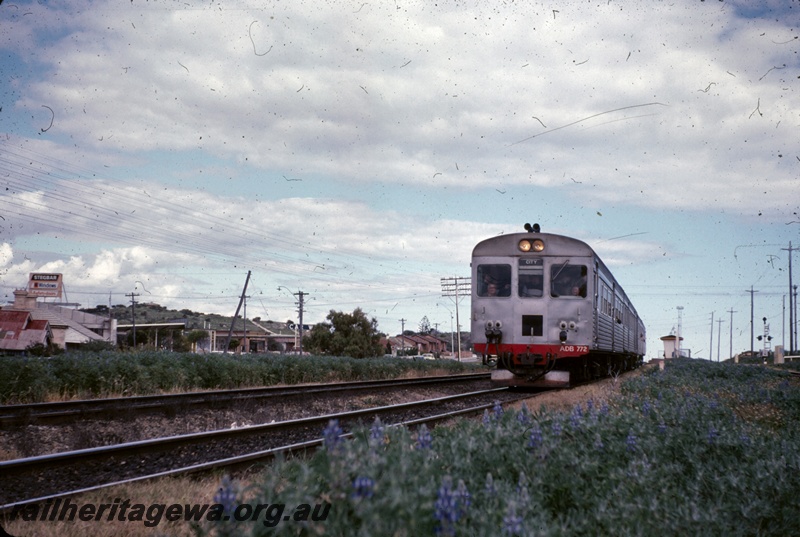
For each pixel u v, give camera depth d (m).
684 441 6.19
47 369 14.48
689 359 49.88
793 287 72.25
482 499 3.60
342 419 10.39
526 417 5.65
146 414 10.97
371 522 2.83
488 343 17.48
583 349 16.83
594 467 4.60
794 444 6.73
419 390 17.95
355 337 51.53
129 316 94.81
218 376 18.75
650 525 3.86
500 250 17.67
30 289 70.75
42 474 6.36
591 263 17.16
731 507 4.50
